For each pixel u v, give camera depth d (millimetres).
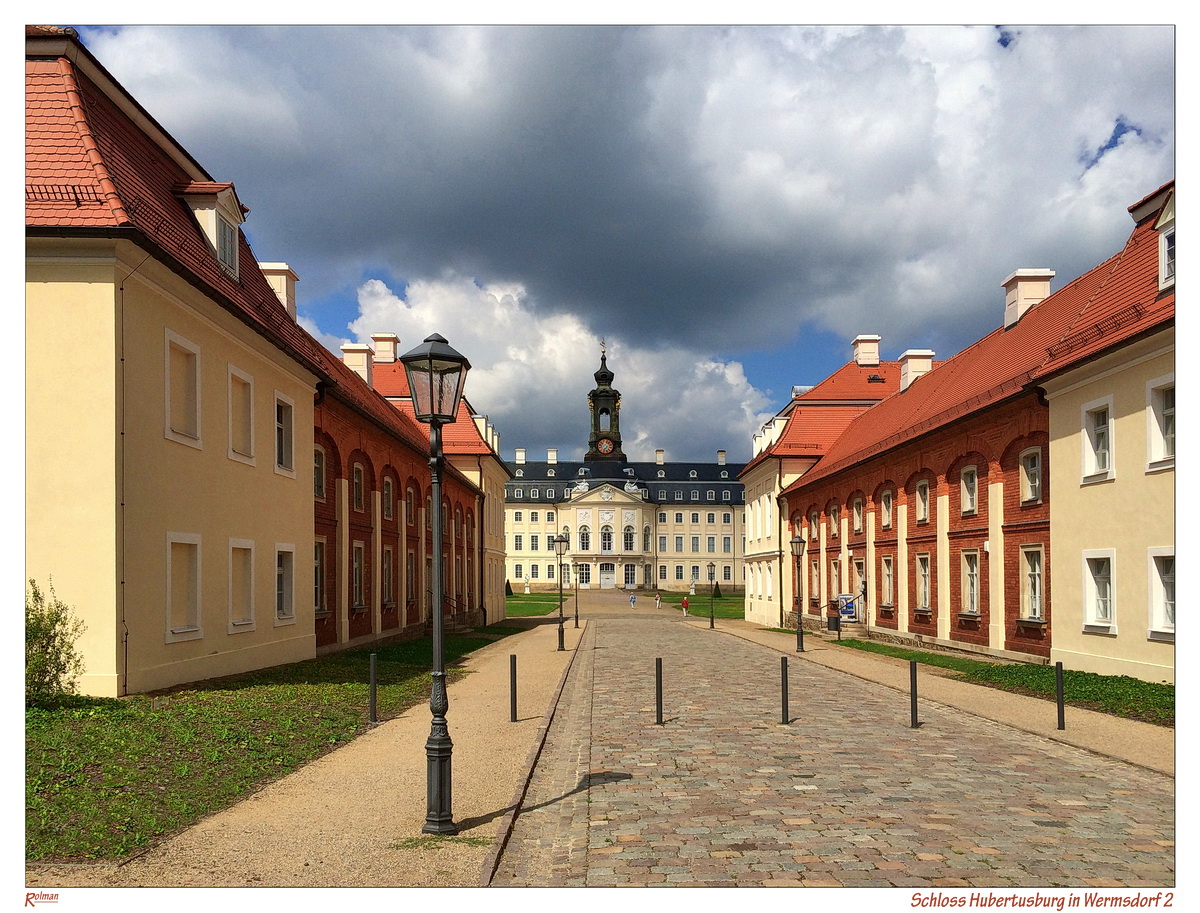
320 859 6820
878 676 19078
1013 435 21578
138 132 16484
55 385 12430
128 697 12297
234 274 17844
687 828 7723
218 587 15914
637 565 121500
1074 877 6434
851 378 50562
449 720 13641
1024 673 17781
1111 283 19125
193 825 7711
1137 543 15875
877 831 7562
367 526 27188
